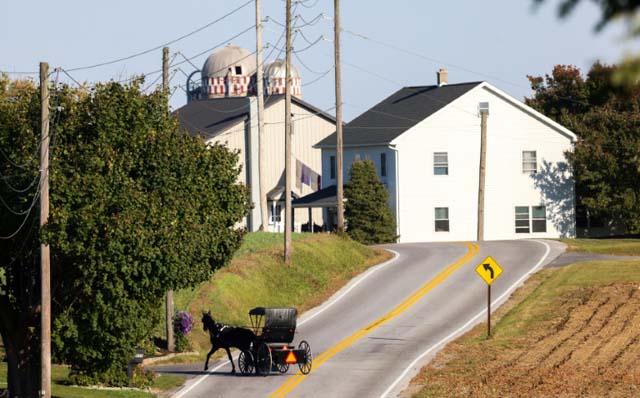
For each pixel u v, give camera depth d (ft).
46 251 243.60
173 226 251.60
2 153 253.03
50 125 253.85
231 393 287.28
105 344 259.19
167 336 376.68
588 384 274.16
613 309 407.23
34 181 246.27
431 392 276.82
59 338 255.70
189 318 381.40
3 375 308.81
